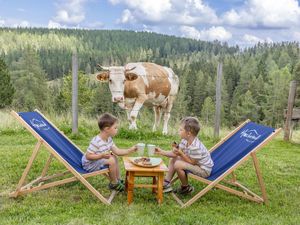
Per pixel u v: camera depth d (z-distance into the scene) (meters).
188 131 5.13
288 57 96.12
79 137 9.66
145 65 11.18
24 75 56.06
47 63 126.88
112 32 181.38
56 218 4.32
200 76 67.94
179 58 149.38
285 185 6.21
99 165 5.16
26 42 160.12
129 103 10.70
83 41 169.62
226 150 5.75
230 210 4.88
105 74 9.85
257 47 129.88
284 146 10.07
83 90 46.06
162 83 11.05
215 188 5.86
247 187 6.02
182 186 5.44
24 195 5.08
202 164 5.17
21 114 5.19
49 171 6.42
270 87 62.34
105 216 4.46
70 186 5.61
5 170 6.33
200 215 4.59
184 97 61.03
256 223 4.42
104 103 44.03
